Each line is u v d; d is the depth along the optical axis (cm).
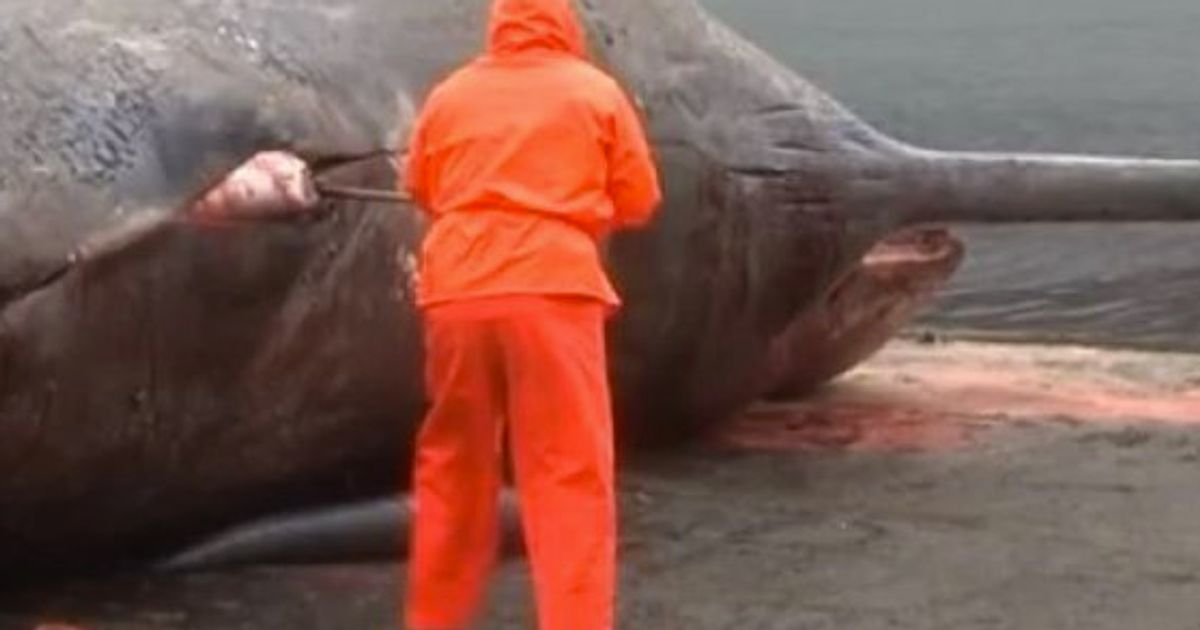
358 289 1789
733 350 2180
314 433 1823
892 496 2078
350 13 1820
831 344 2319
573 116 1527
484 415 1541
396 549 1889
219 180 1636
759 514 2017
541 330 1502
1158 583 1830
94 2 1672
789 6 9781
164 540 1839
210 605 1767
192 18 1708
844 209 2184
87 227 1595
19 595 1780
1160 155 4825
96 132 1609
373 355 1820
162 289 1666
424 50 1853
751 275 2153
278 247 1720
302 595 1795
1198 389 2539
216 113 1656
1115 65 7025
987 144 5031
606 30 2050
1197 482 2127
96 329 1638
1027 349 2756
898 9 9606
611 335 2033
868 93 6256
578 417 1505
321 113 1742
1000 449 2252
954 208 2202
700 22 2148
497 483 1566
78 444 1678
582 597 1500
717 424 2280
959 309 3042
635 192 1544
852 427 2339
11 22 1622
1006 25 8712
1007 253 3441
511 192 1514
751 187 2134
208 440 1756
